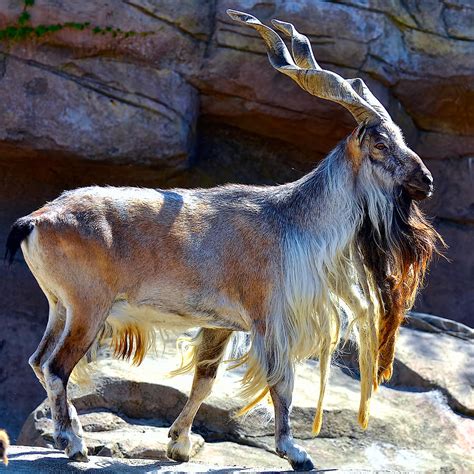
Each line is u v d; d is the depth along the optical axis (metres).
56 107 14.92
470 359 13.23
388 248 9.18
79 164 15.63
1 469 8.00
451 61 16.14
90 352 9.00
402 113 16.59
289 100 15.76
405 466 10.92
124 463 8.67
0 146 15.23
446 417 12.07
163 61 15.27
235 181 16.78
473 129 16.97
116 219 8.59
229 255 8.82
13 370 15.46
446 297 17.27
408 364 12.84
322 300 8.95
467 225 17.48
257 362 8.76
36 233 8.38
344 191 9.11
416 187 9.02
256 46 15.42
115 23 14.91
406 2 16.08
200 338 9.44
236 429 10.86
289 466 10.34
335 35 15.42
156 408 10.92
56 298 8.69
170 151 15.42
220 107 16.06
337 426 11.29
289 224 9.01
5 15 14.66
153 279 8.69
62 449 8.47
